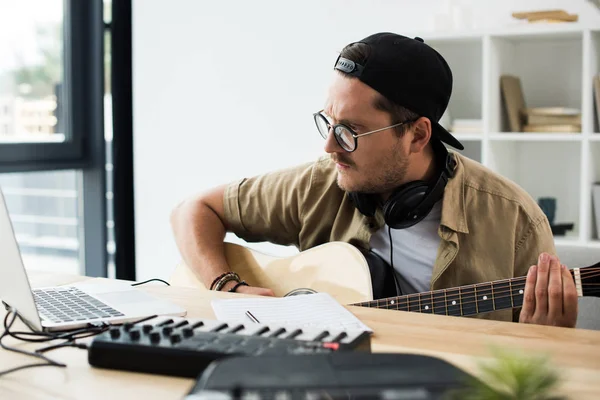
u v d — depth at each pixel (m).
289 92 3.89
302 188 2.12
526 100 3.38
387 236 1.96
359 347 1.05
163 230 4.29
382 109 1.77
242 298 1.50
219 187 2.30
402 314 1.37
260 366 0.77
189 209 2.24
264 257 2.11
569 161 3.32
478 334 1.23
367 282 1.85
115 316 1.32
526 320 1.52
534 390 0.58
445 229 1.84
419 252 1.90
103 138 4.22
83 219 4.24
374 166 1.81
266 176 2.23
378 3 3.63
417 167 1.84
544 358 0.60
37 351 1.14
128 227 4.34
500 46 3.22
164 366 1.02
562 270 1.49
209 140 4.12
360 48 1.80
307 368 0.77
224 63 4.05
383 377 0.74
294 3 3.84
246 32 3.97
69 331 1.26
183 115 4.18
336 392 0.71
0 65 3.80
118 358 1.05
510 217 1.85
